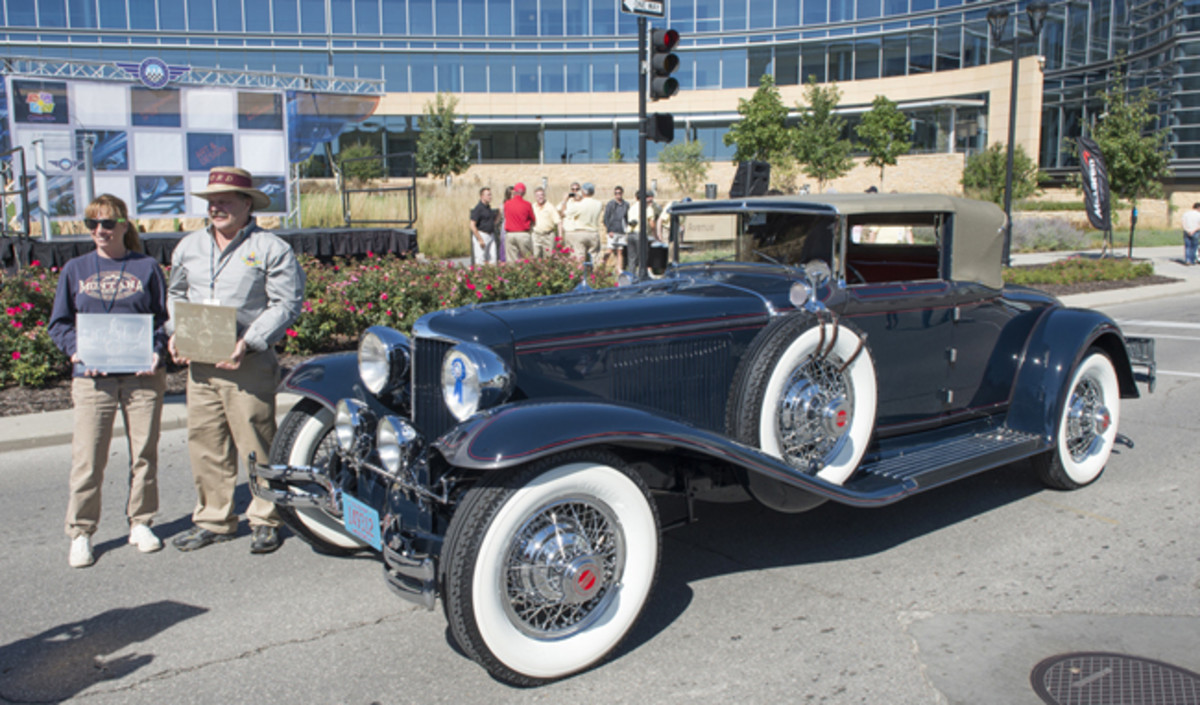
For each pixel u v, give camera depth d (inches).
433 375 137.7
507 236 552.1
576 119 1494.8
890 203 165.0
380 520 122.0
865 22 1465.3
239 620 138.2
